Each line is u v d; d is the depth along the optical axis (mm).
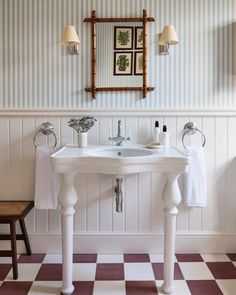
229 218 2199
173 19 2113
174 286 1771
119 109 2133
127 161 1548
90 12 2107
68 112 2133
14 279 1854
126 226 2195
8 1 2096
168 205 1667
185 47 2129
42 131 2121
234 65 2139
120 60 2127
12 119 2146
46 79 2135
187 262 2070
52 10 2104
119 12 2107
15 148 2160
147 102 2154
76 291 1729
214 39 2127
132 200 2184
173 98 2152
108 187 2178
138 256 2158
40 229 2195
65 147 1986
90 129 2152
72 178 1658
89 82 2141
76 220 2189
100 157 1566
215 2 2111
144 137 2158
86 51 2125
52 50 2121
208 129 2168
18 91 2135
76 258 2123
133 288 1761
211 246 2195
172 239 1689
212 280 1845
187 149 2090
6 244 2203
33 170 2168
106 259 2111
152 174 2174
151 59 2131
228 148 2178
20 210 1933
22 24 2105
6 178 2170
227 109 2135
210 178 2189
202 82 2145
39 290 1744
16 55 2121
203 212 2197
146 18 2086
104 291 1730
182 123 2162
